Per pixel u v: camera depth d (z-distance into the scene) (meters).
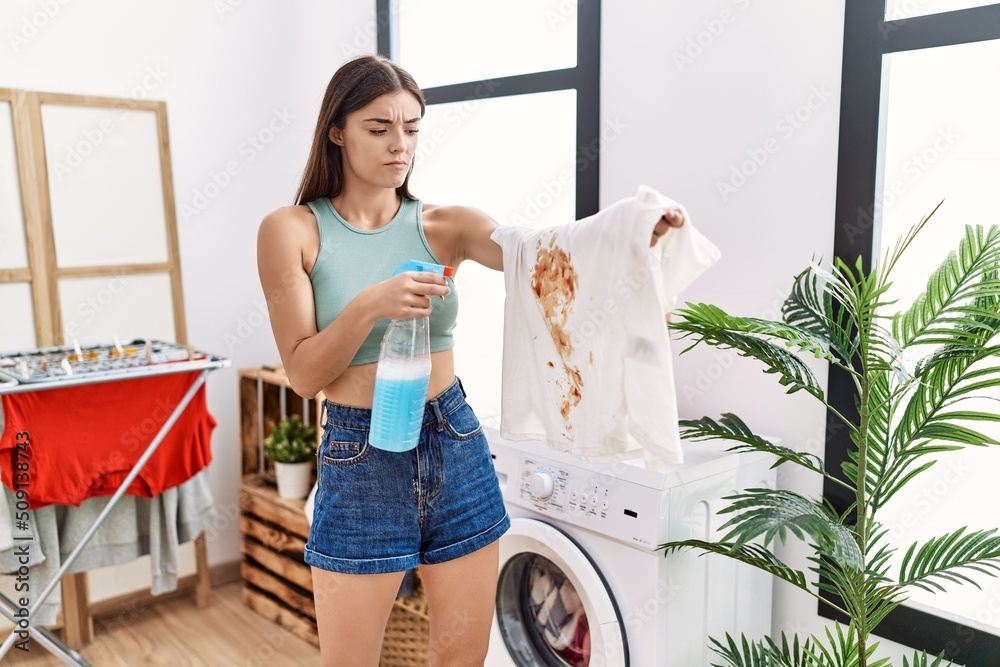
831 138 1.88
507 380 1.54
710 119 2.07
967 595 1.90
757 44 1.97
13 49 2.62
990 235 1.49
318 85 3.22
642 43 2.18
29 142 2.65
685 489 1.77
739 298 2.07
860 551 1.47
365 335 1.31
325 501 1.43
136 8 2.83
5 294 2.66
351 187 1.48
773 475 2.01
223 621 2.91
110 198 2.83
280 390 3.18
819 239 1.92
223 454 3.18
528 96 2.76
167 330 2.98
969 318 1.44
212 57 3.02
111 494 2.40
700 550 1.82
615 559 1.81
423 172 3.06
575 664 2.02
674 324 1.62
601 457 1.42
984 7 1.63
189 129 2.99
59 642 2.39
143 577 3.01
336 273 1.45
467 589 1.50
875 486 1.61
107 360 2.38
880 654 1.90
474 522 1.48
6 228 2.64
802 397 1.97
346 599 1.42
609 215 1.32
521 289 1.49
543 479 1.91
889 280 1.89
